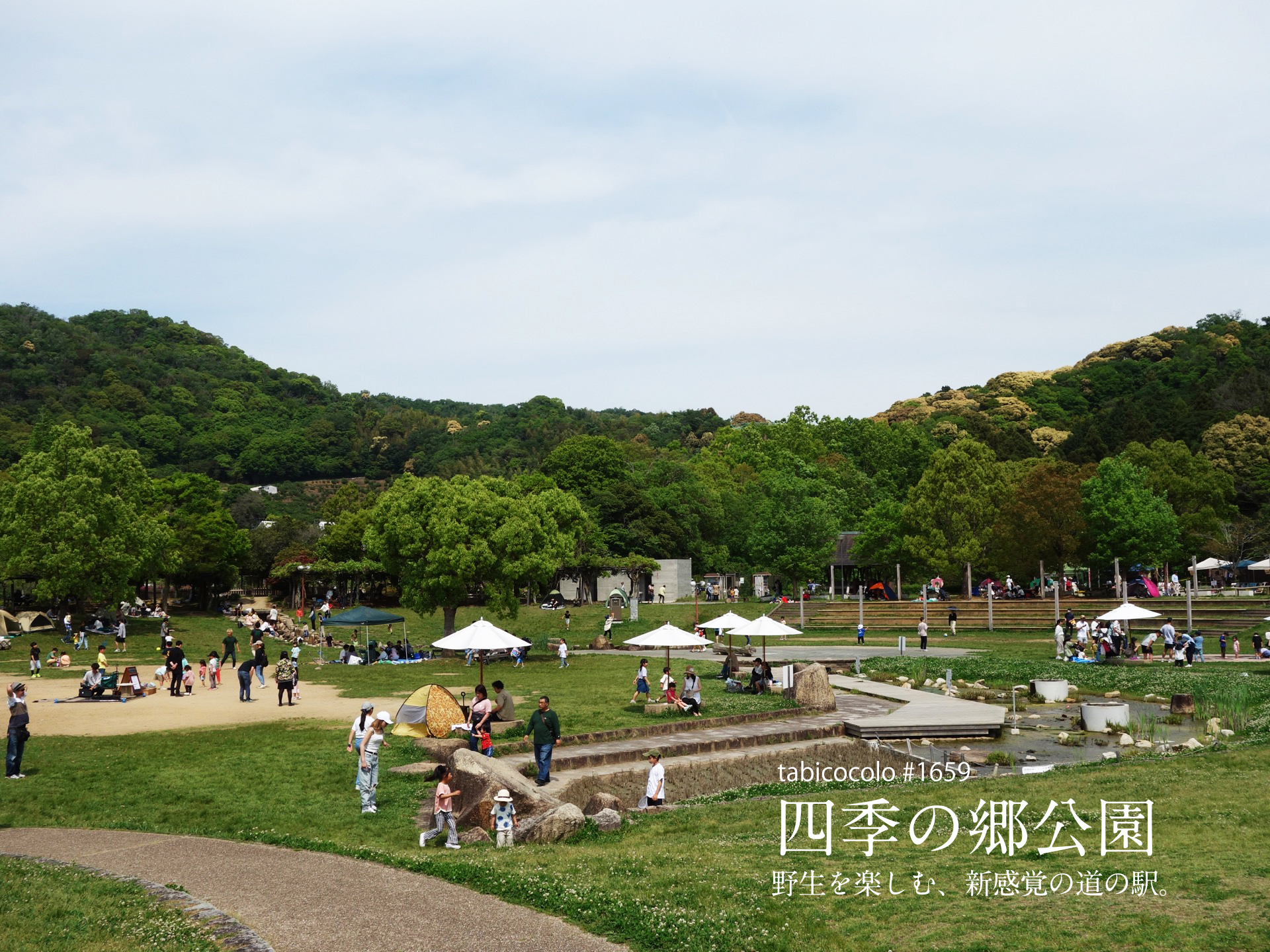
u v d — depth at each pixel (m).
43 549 60.97
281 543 105.38
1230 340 166.62
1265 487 103.12
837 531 90.81
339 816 19.58
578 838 17.31
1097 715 32.56
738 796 23.61
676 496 101.50
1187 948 9.96
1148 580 72.19
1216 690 36.81
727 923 11.36
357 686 41.34
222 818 19.39
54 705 34.84
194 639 62.53
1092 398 171.25
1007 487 78.50
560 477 107.56
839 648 60.31
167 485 91.19
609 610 76.12
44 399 190.88
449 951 10.64
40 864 14.98
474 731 25.22
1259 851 13.96
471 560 53.66
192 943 10.80
